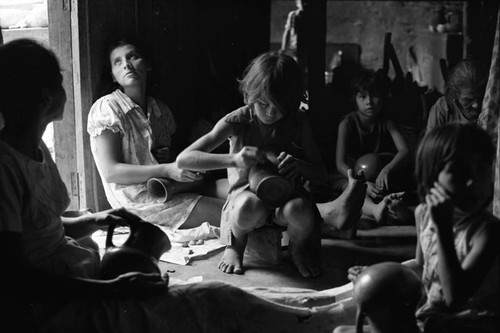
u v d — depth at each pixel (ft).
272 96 13.05
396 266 9.06
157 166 16.19
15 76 9.73
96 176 17.24
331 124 21.86
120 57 16.81
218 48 22.17
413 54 45.03
